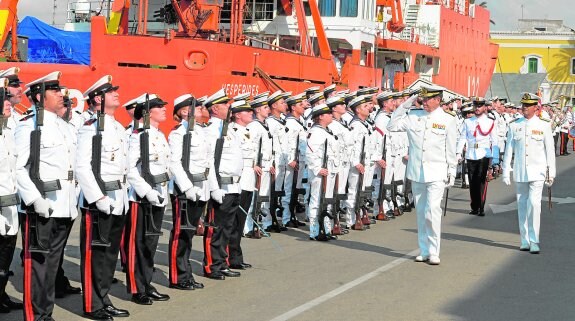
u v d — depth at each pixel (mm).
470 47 43312
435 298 10039
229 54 20750
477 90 45844
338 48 29656
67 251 12867
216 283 10773
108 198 8875
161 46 20219
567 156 39406
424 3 38375
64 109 8867
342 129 14898
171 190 10312
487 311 9438
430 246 12234
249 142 11891
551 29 75250
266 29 27359
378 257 12727
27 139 8445
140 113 9992
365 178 15961
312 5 26531
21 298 9891
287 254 12914
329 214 14281
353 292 10289
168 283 10750
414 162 12305
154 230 9766
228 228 11203
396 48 31781
